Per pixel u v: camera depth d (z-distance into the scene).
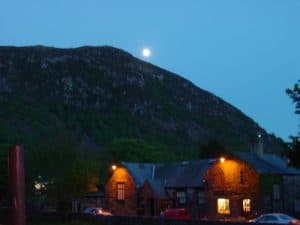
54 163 68.12
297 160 41.97
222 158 72.75
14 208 7.17
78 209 87.94
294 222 46.28
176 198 76.88
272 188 70.38
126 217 57.22
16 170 7.25
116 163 83.50
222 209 71.94
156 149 141.00
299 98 43.69
